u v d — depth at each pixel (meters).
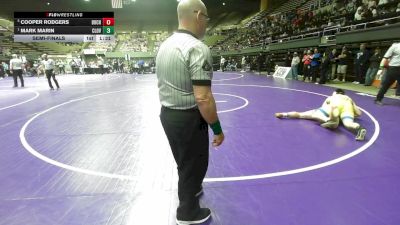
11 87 16.31
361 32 13.79
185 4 2.33
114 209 3.04
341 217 2.79
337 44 16.00
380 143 4.91
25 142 5.41
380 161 4.13
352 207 2.96
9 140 5.56
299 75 19.42
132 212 2.98
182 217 2.68
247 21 45.69
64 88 15.19
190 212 2.67
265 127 6.07
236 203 3.09
